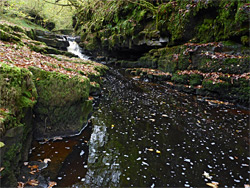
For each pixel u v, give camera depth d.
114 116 6.02
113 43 15.23
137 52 14.70
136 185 3.10
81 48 21.22
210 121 5.88
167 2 11.59
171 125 5.55
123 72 13.30
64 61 10.02
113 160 3.73
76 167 3.41
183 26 9.66
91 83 7.90
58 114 4.24
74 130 4.55
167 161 3.81
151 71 11.45
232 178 3.40
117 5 15.35
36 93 3.74
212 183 3.23
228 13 7.80
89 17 20.98
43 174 3.07
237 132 5.19
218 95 7.70
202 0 8.69
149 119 5.92
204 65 8.51
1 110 2.63
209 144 4.55
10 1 13.21
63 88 4.26
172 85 9.69
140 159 3.82
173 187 3.11
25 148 3.38
